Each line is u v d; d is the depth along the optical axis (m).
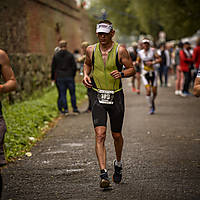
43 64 40.06
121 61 12.04
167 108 29.78
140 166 14.37
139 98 37.22
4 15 30.17
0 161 9.80
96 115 12.23
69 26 58.56
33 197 11.53
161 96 37.94
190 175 13.20
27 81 33.28
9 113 23.72
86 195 11.55
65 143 18.62
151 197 11.26
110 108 12.28
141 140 18.78
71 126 23.19
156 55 26.17
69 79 27.48
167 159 15.24
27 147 17.78
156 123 23.36
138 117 25.73
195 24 65.75
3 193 11.91
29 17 37.44
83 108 31.36
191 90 42.59
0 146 9.87
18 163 15.23
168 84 50.75
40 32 41.44
